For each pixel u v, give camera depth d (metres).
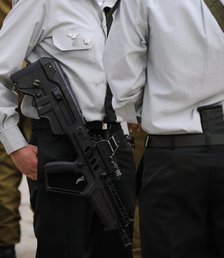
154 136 6.14
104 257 7.45
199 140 5.98
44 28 7.10
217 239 6.11
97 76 7.11
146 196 6.14
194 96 5.98
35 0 7.03
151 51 6.08
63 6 7.09
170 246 6.00
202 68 5.93
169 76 5.96
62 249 7.14
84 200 7.11
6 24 7.12
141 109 6.32
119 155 7.36
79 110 7.03
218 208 6.04
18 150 7.21
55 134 7.00
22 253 10.84
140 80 6.15
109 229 7.10
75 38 7.06
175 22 5.93
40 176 7.11
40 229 7.18
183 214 6.01
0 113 7.12
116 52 6.12
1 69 7.03
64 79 7.02
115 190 7.14
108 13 7.14
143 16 6.02
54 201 7.11
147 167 6.18
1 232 9.48
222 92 6.07
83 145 6.99
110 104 7.14
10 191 9.41
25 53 7.12
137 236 8.89
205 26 5.91
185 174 5.96
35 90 7.01
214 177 5.98
